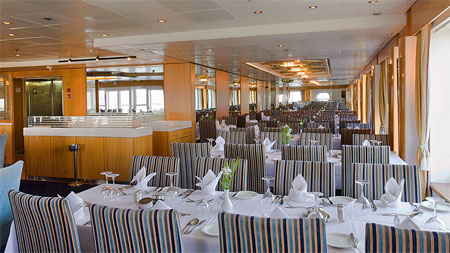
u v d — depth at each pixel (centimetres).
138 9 529
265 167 462
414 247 147
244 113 1794
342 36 671
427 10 460
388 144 606
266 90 2856
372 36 677
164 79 1063
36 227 226
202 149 503
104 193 309
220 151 586
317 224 163
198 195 311
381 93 872
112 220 196
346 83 2994
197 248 214
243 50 831
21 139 1191
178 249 188
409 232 149
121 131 670
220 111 1398
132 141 665
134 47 774
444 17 441
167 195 300
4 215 369
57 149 715
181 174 514
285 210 263
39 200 219
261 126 995
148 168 387
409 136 549
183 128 965
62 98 1211
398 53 645
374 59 1034
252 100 3269
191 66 1055
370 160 450
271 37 674
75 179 682
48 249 224
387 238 151
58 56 1017
